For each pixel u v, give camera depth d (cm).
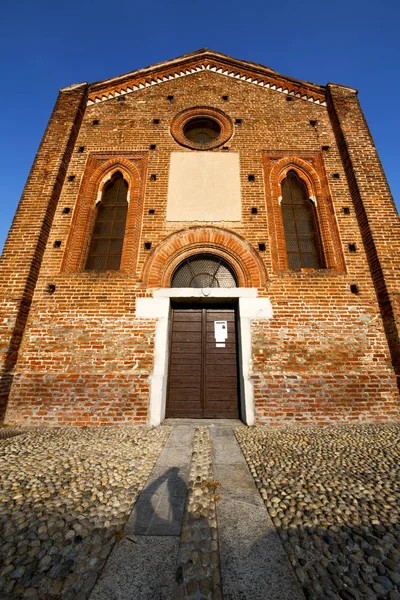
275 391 523
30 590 161
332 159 728
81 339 560
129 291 599
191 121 792
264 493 263
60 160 693
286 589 161
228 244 636
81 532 212
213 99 812
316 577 171
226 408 565
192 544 196
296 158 732
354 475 302
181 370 588
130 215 676
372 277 605
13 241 602
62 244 636
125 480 290
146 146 744
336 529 215
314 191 705
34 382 524
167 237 644
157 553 189
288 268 650
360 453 362
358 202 654
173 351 599
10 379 521
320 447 384
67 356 548
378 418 507
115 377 531
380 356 549
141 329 570
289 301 588
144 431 462
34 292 593
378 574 174
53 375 529
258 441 410
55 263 619
